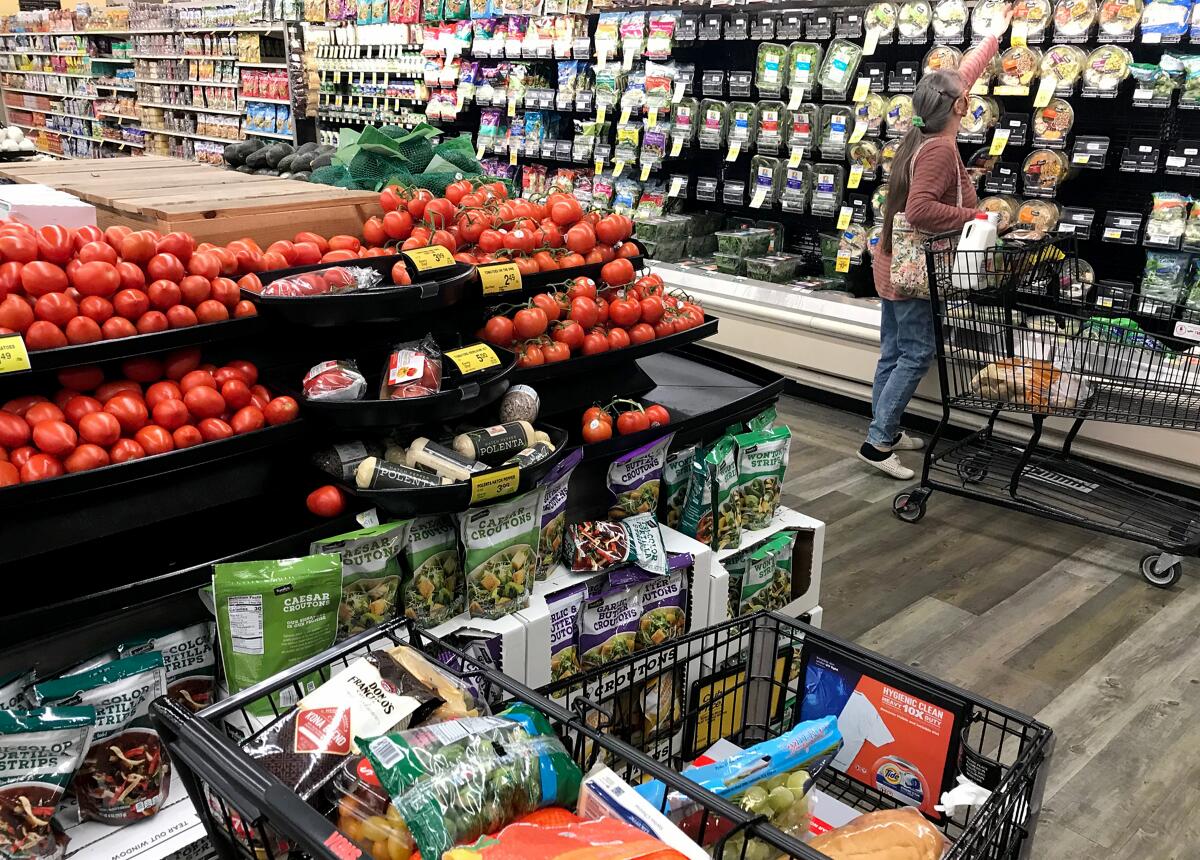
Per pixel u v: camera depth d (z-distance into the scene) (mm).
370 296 1816
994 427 4277
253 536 1778
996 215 3477
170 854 1546
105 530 1632
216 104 9250
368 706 1161
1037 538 3631
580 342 2318
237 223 2158
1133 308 3984
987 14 4168
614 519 2211
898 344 3963
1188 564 3465
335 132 8219
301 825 933
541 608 1951
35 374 1639
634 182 6008
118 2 12453
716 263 5492
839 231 5254
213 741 1066
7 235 1604
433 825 967
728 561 2344
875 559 3461
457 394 1865
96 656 1595
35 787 1461
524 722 1153
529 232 2371
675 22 5352
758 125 5184
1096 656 2879
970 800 1114
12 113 14164
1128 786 2334
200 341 1751
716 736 1958
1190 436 3730
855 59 4738
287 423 1812
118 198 2264
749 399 2471
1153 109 4043
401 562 1831
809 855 914
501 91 6648
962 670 2801
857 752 1332
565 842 909
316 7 8477
